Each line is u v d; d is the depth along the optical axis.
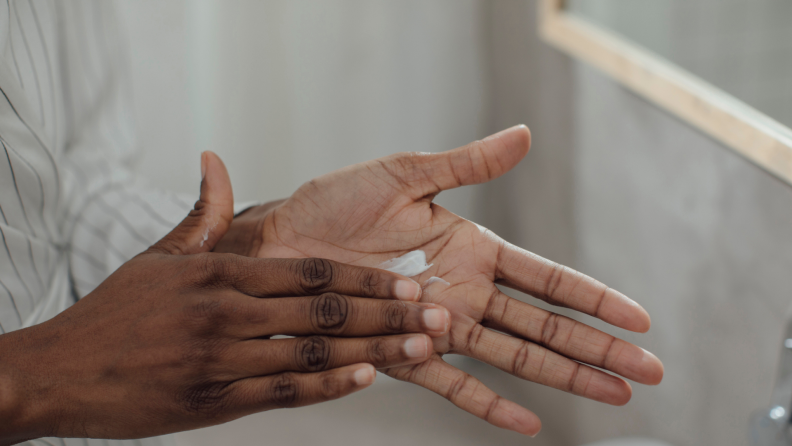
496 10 1.39
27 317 0.65
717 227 0.77
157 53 1.23
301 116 1.36
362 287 0.59
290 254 0.66
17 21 0.67
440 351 0.63
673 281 0.83
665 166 0.82
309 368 0.57
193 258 0.59
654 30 0.79
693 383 0.81
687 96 0.75
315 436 1.17
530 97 1.27
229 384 0.58
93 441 0.67
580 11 0.97
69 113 0.73
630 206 0.92
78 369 0.57
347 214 0.65
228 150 1.32
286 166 1.38
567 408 1.18
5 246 0.64
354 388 0.56
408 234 0.64
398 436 1.17
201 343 0.57
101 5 0.76
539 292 0.62
